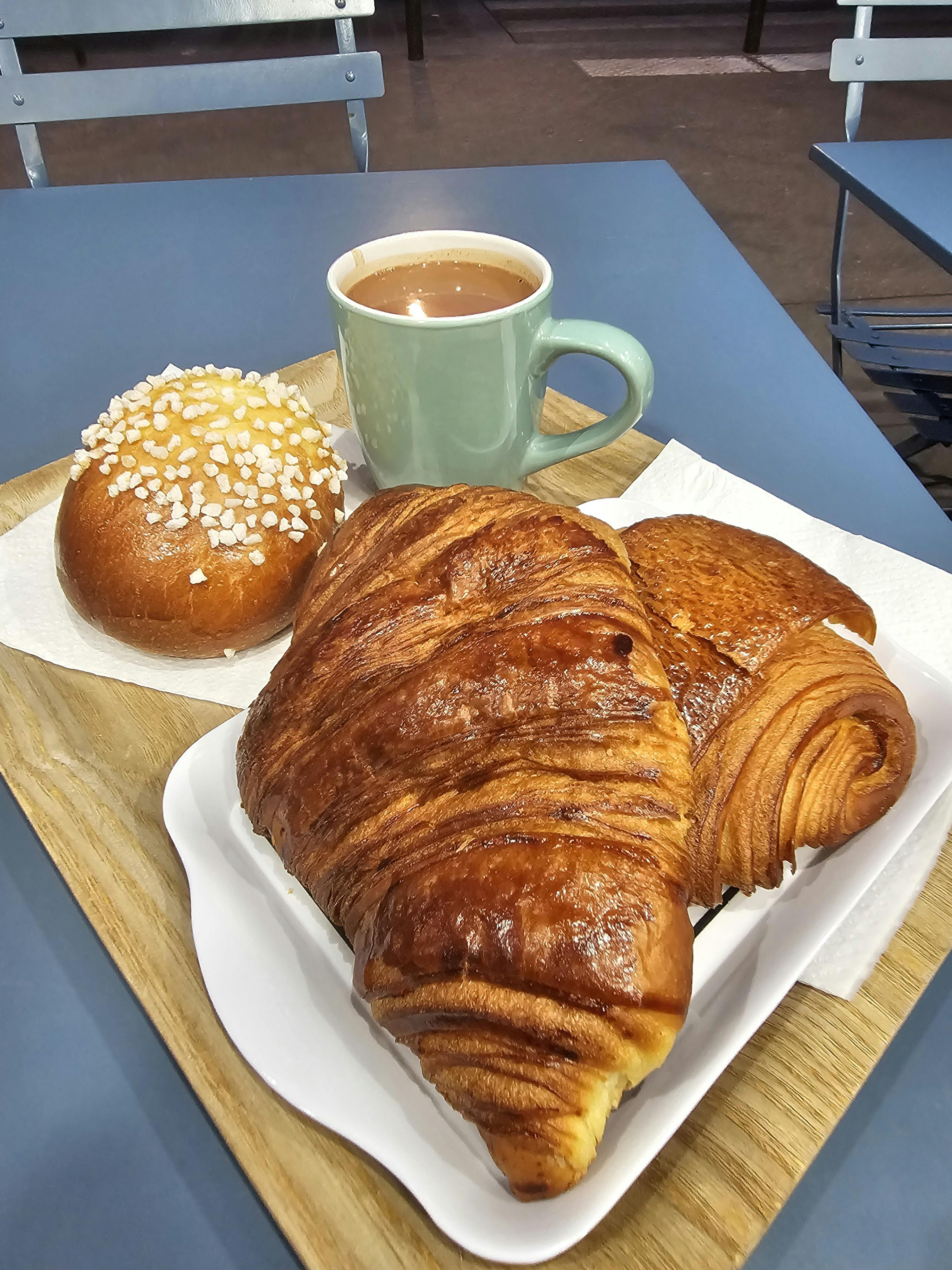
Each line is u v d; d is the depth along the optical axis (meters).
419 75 1.60
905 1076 0.25
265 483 0.33
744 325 0.51
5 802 0.31
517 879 0.21
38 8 0.62
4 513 0.40
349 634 0.25
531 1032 0.20
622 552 0.27
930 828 0.28
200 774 0.29
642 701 0.22
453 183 0.63
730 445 0.43
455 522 0.27
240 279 0.55
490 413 0.35
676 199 0.62
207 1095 0.24
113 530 0.33
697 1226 0.22
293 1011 0.24
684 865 0.22
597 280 0.54
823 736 0.26
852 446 0.43
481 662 0.23
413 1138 0.22
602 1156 0.21
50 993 0.27
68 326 0.52
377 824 0.23
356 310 0.32
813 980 0.25
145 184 0.63
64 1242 0.23
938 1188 0.23
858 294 1.07
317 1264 0.21
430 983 0.21
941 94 1.56
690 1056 0.23
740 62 1.68
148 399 0.35
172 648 0.33
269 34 1.80
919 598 0.34
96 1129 0.24
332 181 0.63
